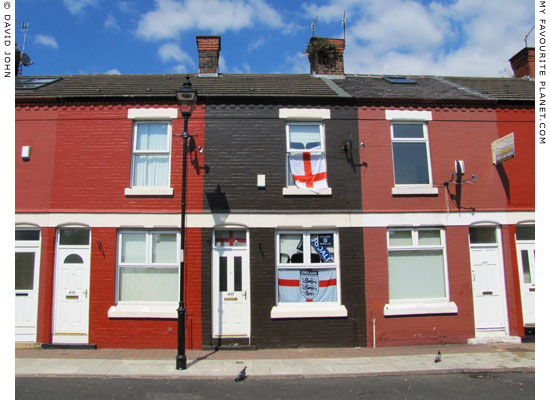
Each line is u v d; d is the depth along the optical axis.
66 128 10.34
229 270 9.92
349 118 10.70
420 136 10.98
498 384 7.14
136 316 9.60
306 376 7.54
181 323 8.05
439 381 7.33
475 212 10.55
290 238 10.23
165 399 6.38
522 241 10.70
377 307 9.95
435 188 10.49
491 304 10.32
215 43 13.77
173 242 10.10
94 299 9.67
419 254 10.44
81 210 9.95
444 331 10.03
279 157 10.37
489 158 10.85
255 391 6.79
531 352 9.20
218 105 10.53
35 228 9.98
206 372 7.70
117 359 8.58
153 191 10.02
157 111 10.42
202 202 10.04
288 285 9.99
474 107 11.07
